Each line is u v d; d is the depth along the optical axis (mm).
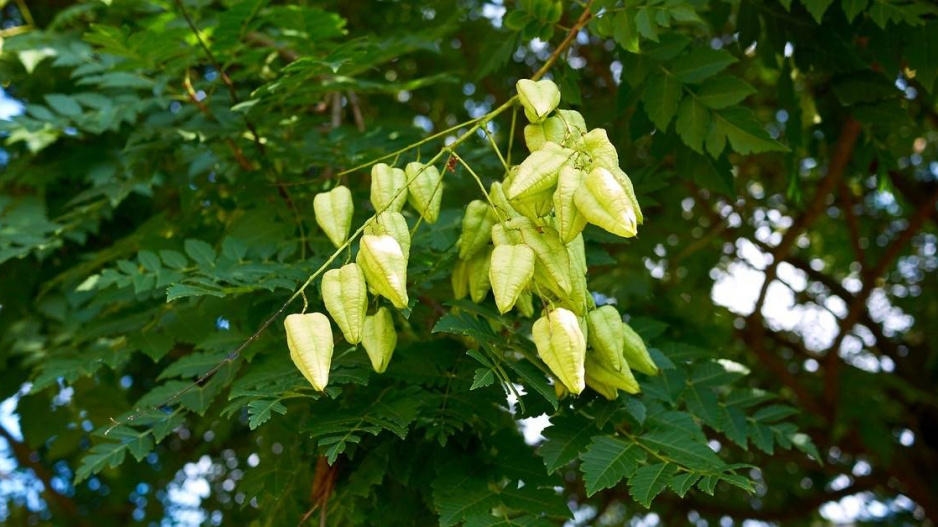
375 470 3551
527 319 3648
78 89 5938
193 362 3805
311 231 4406
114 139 5500
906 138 7520
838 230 9406
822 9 3727
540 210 2928
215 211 5094
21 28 6098
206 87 4781
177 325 4336
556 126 3076
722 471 3002
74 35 5738
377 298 3395
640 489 2900
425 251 3934
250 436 7441
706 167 4234
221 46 4438
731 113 3789
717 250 8219
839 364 8047
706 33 6281
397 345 4023
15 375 5270
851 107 4473
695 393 3908
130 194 5766
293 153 4605
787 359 9227
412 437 3639
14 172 5441
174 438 8281
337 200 3391
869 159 4781
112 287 4566
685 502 9055
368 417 3225
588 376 3350
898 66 4238
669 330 6137
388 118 6965
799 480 9508
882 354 9422
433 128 8250
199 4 4867
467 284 3467
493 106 8094
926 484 8742
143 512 8289
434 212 3281
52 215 5625
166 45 4363
